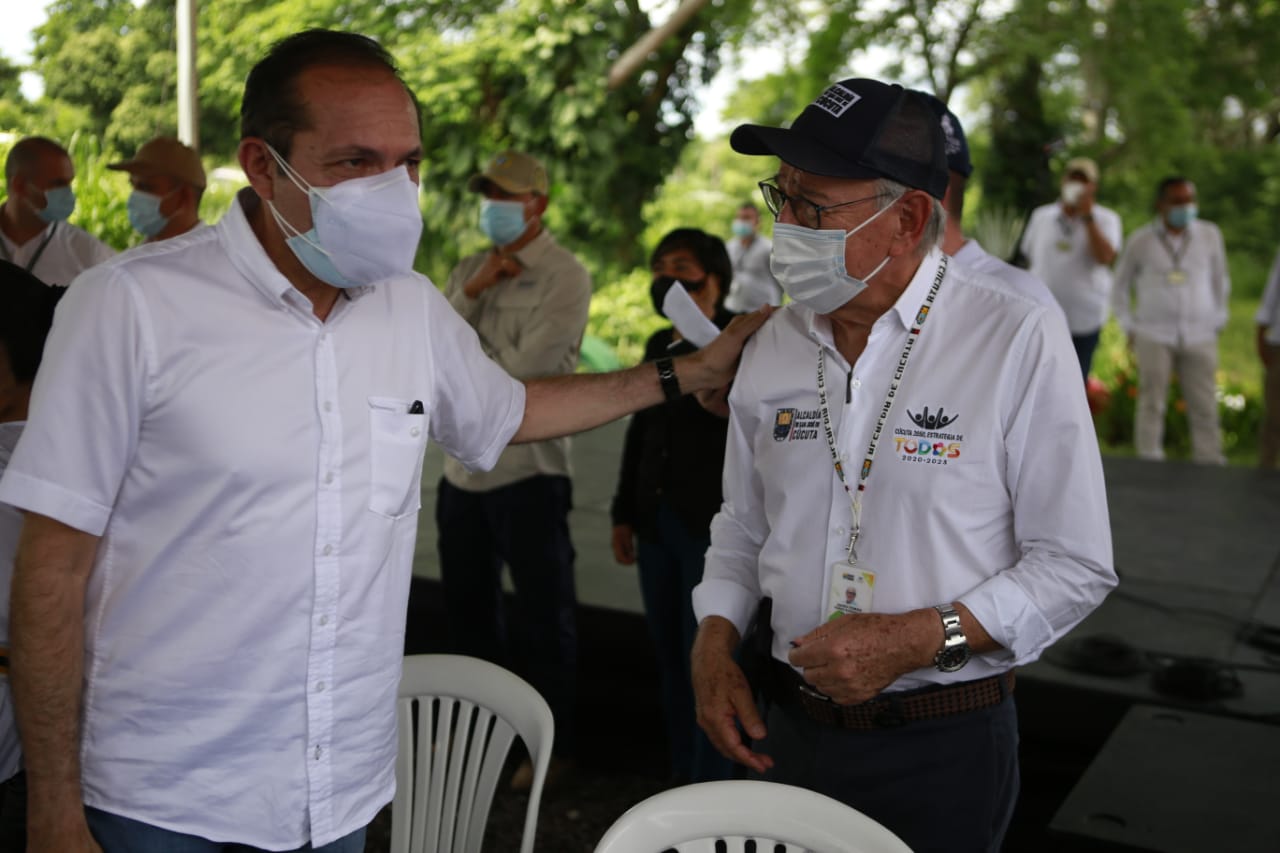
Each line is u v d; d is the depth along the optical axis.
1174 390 9.13
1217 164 17.27
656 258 3.01
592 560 4.57
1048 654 3.58
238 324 1.48
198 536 1.47
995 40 14.00
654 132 12.34
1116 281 7.29
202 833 1.51
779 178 1.76
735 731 1.83
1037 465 1.65
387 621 1.62
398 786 2.12
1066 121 15.59
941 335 1.71
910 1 13.95
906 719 1.73
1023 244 6.88
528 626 3.47
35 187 3.43
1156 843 2.31
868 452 1.74
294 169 1.46
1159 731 2.89
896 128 1.67
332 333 1.54
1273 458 6.89
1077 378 1.65
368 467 1.57
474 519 3.51
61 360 1.41
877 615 1.65
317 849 1.60
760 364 1.88
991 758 1.74
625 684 3.87
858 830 1.57
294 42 1.48
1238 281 17.34
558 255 3.51
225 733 1.50
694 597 1.99
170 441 1.46
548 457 3.38
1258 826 2.38
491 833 3.35
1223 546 5.04
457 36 11.46
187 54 4.70
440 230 11.57
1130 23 14.24
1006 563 1.72
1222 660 3.59
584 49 11.29
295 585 1.51
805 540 1.79
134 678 1.49
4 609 1.77
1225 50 15.77
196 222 3.85
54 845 1.46
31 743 1.45
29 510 1.40
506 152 3.50
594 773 3.77
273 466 1.48
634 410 1.99
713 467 2.90
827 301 1.72
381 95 1.46
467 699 2.09
